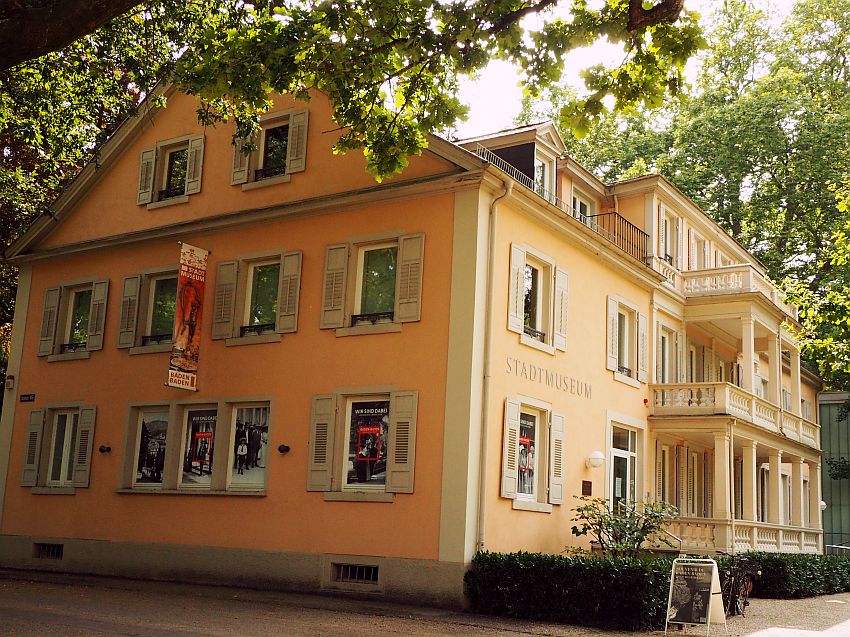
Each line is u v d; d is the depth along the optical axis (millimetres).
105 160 22109
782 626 14797
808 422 29891
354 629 12281
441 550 15352
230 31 12305
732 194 40281
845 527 38938
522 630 13117
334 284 17641
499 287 16797
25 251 23234
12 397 22469
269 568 17203
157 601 14703
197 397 19094
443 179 16578
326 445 17000
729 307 24719
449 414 15812
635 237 24016
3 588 16125
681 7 11758
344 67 12031
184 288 18562
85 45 16969
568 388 19000
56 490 20891
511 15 11703
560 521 18250
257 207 19281
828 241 39875
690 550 20938
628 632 13438
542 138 20688
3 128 19406
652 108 12656
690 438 24719
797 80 40281
